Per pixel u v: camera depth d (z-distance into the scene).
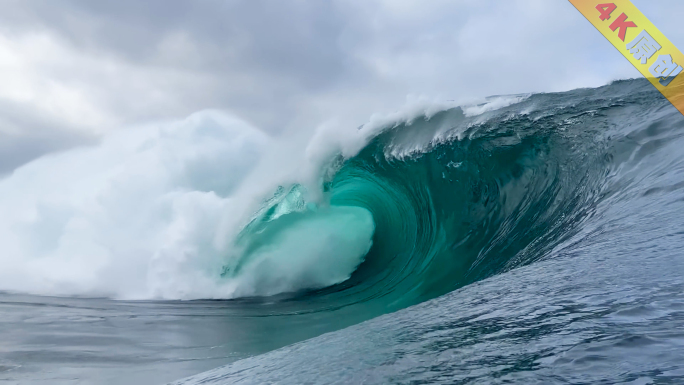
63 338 6.71
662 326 1.84
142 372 5.16
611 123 10.02
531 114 11.71
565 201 8.70
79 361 5.60
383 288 10.40
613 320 2.06
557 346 1.88
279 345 6.45
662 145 7.96
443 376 1.85
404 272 11.02
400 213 12.64
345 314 8.69
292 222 12.88
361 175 13.47
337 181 13.48
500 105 12.72
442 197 11.58
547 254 6.15
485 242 9.75
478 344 2.24
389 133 13.40
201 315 8.88
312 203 13.25
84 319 8.14
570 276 3.41
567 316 2.33
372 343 2.89
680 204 5.00
